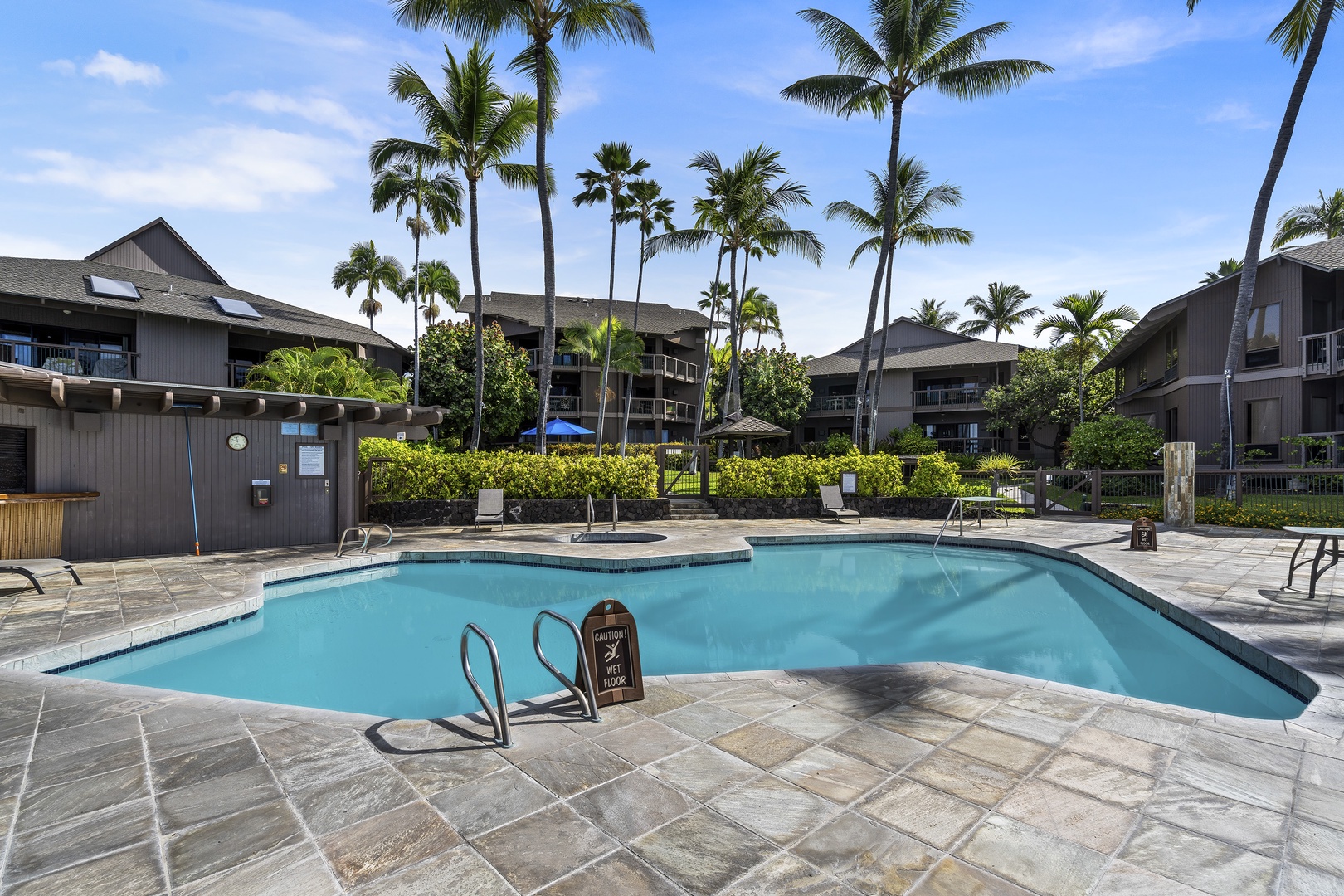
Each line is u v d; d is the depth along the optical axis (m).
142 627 5.78
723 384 39.47
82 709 3.99
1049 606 8.05
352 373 19.70
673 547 11.09
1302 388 17.55
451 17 17.08
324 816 2.73
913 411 37.84
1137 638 6.62
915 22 19.64
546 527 14.71
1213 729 3.67
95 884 2.26
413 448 18.69
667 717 3.90
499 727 3.51
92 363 19.12
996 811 2.77
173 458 10.05
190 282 23.80
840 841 2.54
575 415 34.31
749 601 8.33
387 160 22.16
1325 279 18.11
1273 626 5.68
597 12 17.22
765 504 16.67
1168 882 2.27
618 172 24.64
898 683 4.53
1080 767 3.21
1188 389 19.78
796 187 25.91
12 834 2.59
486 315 34.16
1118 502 16.61
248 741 3.51
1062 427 33.97
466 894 2.21
